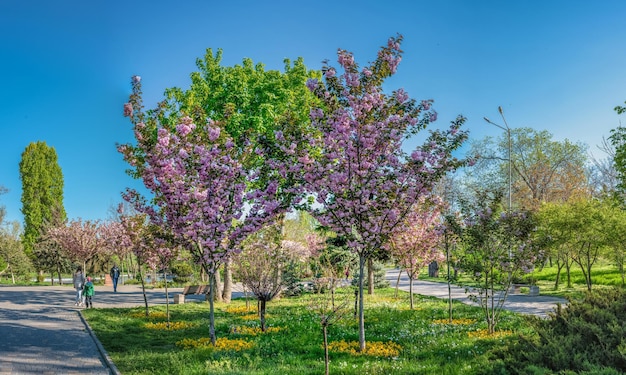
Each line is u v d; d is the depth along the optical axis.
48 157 53.72
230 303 23.36
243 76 23.42
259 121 22.08
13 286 40.12
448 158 11.59
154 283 37.44
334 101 11.53
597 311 6.80
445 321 15.30
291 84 24.98
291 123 12.22
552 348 5.92
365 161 11.34
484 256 13.61
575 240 23.56
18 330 15.33
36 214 51.84
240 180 12.96
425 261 18.66
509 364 6.03
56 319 18.12
